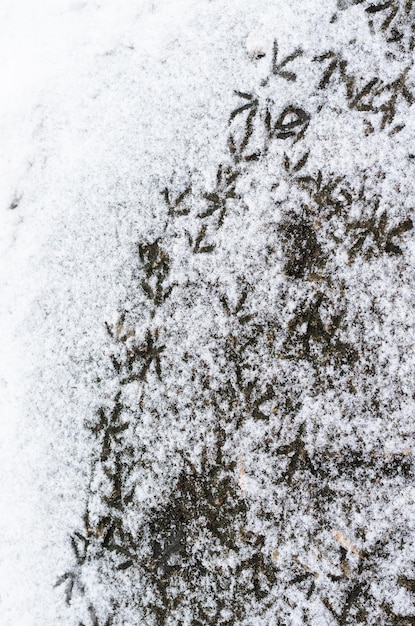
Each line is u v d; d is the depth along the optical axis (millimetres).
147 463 1040
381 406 1010
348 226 1028
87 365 1065
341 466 1010
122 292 1067
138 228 1070
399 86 1031
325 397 1019
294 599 1001
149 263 1064
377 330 1016
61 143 1100
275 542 1011
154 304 1059
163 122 1074
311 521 1008
